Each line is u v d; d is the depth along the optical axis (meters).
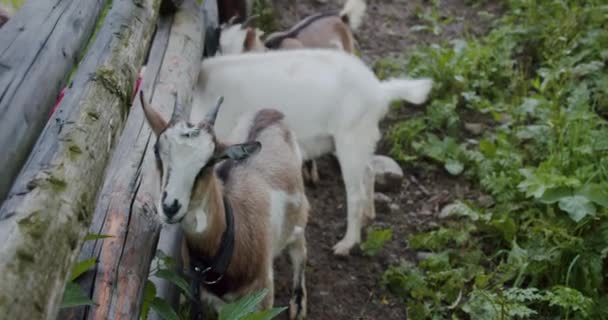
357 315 4.26
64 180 2.04
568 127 5.22
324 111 4.73
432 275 4.36
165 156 2.73
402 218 5.11
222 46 5.55
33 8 2.94
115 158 3.13
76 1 3.12
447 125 5.90
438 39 7.48
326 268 4.61
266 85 4.73
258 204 3.38
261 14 7.48
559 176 4.61
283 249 4.27
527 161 5.34
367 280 4.53
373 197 5.05
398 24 7.79
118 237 2.59
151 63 4.23
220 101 2.96
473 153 5.42
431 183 5.42
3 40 2.61
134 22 3.47
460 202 4.88
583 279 4.20
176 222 2.71
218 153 2.82
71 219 1.96
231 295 3.30
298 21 7.87
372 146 4.78
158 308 2.66
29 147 2.24
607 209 4.43
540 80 6.49
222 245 3.06
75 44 2.87
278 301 4.32
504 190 4.94
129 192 2.87
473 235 4.79
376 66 6.89
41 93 2.38
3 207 1.88
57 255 1.84
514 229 4.62
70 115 2.37
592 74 6.16
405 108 6.26
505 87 6.45
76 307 2.23
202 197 2.82
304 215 4.01
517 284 4.23
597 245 4.29
